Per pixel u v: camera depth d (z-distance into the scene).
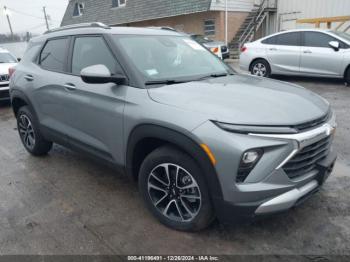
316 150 2.56
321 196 3.32
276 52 9.48
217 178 2.34
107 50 3.22
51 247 2.71
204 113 2.40
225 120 2.31
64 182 3.86
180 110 2.50
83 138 3.49
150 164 2.78
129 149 2.91
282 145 2.28
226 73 3.65
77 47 3.61
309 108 2.64
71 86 3.47
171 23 19.89
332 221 2.91
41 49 4.26
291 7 16.67
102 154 3.30
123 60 3.04
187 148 2.42
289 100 2.70
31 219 3.12
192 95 2.66
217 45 14.66
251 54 10.03
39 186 3.78
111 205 3.31
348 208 3.10
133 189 3.63
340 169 3.95
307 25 16.19
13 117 7.31
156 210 2.92
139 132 2.74
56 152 4.85
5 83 8.00
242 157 2.24
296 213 3.03
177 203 2.76
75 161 4.48
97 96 3.15
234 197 2.33
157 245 2.68
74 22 25.39
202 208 2.55
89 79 2.83
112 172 4.09
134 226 2.94
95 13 23.28
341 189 3.46
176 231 2.84
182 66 3.39
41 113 4.11
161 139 2.63
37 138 4.39
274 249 2.59
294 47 9.17
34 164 4.42
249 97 2.67
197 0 17.02
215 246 2.64
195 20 18.56
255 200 2.32
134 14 20.47
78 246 2.71
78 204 3.35
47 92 3.86
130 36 3.38
